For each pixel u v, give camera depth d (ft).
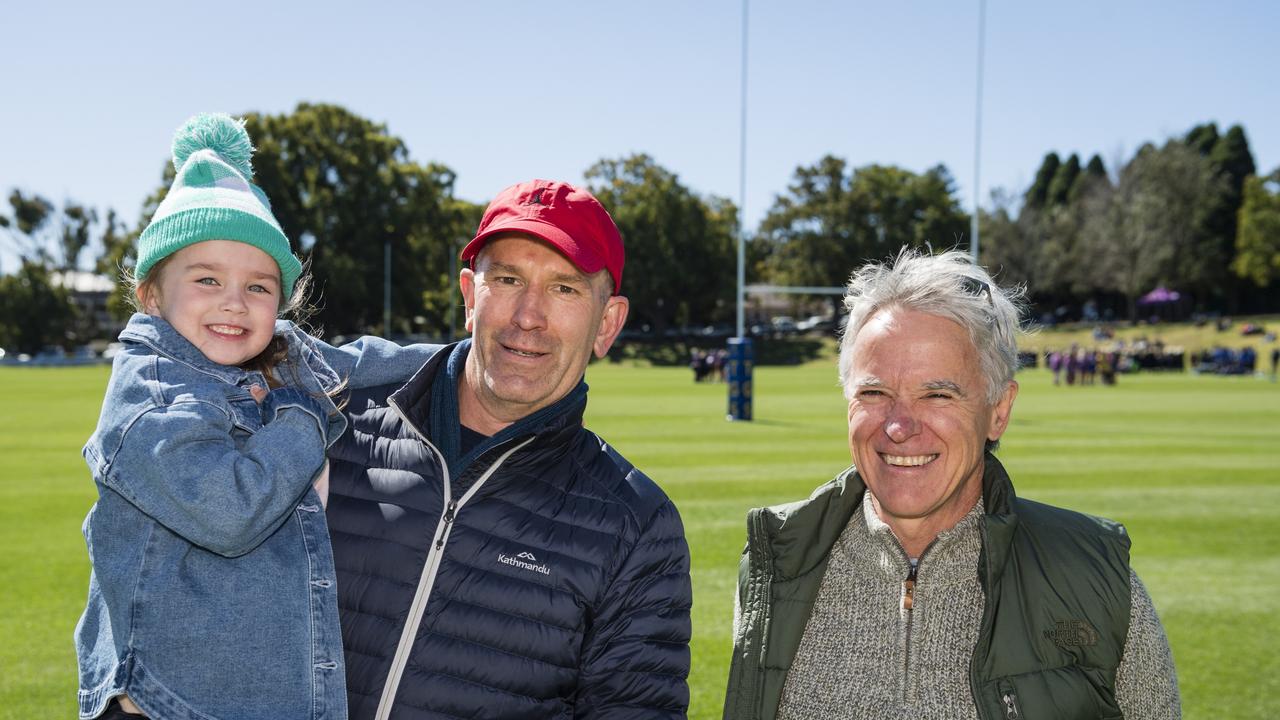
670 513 7.80
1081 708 6.55
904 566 7.14
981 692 6.67
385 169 206.80
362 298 196.34
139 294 7.58
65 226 319.68
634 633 7.39
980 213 280.31
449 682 7.21
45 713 15.47
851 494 7.45
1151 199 255.70
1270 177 261.85
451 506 7.52
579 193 7.78
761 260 266.36
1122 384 134.51
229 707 6.73
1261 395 106.11
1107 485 39.29
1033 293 278.26
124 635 6.73
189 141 7.84
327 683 7.03
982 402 7.11
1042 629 6.72
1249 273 254.88
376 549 7.50
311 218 193.26
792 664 7.34
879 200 245.45
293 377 7.72
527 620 7.32
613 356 227.81
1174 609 21.86
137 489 6.61
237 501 6.60
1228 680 17.22
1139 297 270.87
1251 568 25.75
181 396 6.87
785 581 7.48
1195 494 37.27
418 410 7.97
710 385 124.06
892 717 6.93
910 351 7.02
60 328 263.08
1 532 29.99
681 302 248.52
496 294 7.55
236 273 7.37
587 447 8.05
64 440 56.75
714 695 16.53
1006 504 7.06
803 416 73.77
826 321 256.73
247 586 6.91
